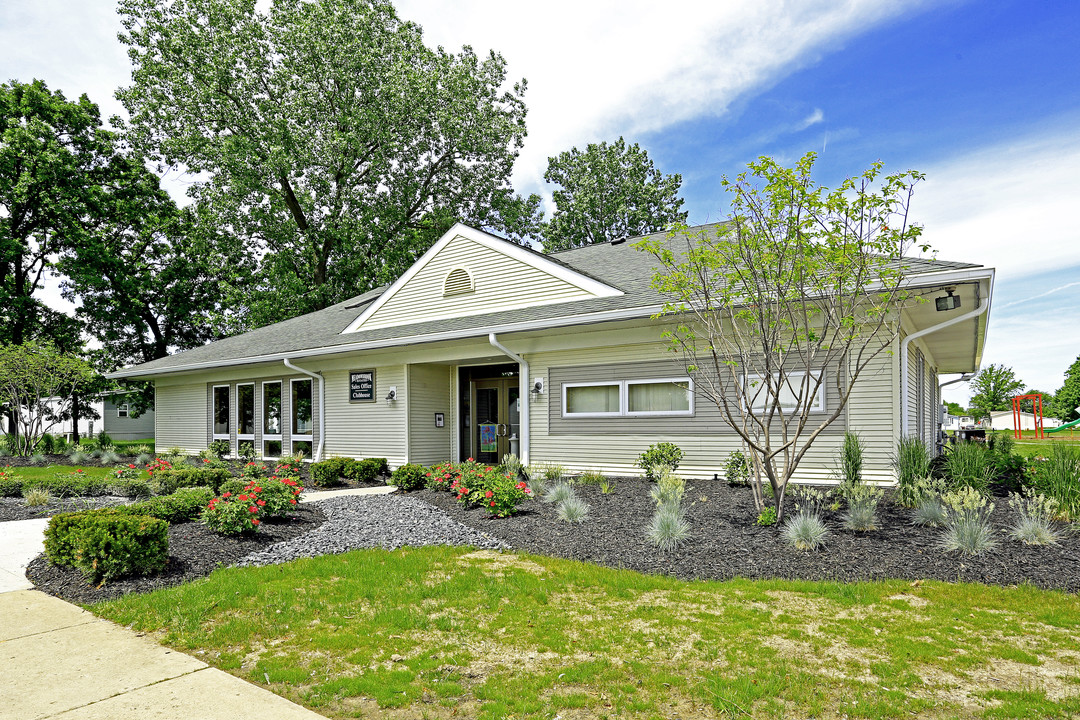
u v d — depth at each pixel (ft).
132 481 38.24
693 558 20.36
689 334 27.76
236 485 27.30
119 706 11.16
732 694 11.22
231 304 98.17
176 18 89.81
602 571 19.44
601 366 37.65
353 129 93.86
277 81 92.02
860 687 11.57
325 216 94.84
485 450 47.34
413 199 106.32
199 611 16.06
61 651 13.87
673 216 143.33
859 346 29.76
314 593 17.54
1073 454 25.38
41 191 88.07
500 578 18.69
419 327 45.70
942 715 10.55
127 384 98.94
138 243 105.70
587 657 13.10
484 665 12.79
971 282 25.23
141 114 93.66
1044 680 11.81
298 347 51.16
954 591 16.79
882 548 20.12
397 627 14.97
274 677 12.26
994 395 154.20
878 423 29.25
